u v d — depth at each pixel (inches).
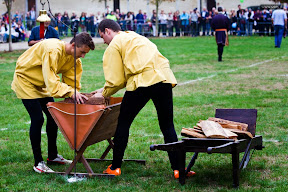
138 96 177.6
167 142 183.3
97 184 177.8
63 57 187.9
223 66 601.0
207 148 163.6
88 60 690.8
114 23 187.9
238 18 1195.3
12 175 192.5
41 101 202.4
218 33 650.8
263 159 210.5
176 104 355.9
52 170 199.2
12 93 417.4
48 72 182.5
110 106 183.5
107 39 187.6
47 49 183.6
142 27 1171.9
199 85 450.3
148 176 191.3
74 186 176.2
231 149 167.9
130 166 203.9
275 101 361.1
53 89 182.7
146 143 244.5
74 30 185.0
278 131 264.1
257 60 663.1
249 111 194.7
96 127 182.9
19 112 336.5
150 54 178.5
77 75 200.5
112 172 188.2
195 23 1202.0
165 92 179.2
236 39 1074.7
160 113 183.2
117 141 184.7
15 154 224.2
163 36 1196.5
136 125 287.3
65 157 222.1
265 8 1261.1
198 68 585.6
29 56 190.2
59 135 265.1
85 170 200.8
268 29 1176.2
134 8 1536.7
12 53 784.3
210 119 196.9
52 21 1075.3
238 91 412.5
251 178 182.2
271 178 184.9
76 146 184.5
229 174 190.2
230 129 183.8
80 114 181.3
